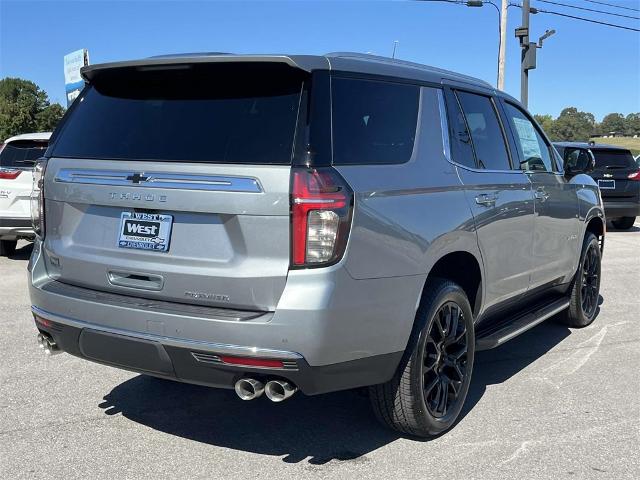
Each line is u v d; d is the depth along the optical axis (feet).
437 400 12.37
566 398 14.61
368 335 10.39
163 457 11.66
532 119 17.60
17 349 17.69
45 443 12.13
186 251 10.37
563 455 11.81
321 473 11.10
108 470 11.16
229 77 10.86
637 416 13.62
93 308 10.78
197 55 10.95
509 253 14.67
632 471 11.24
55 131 12.46
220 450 11.96
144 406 13.94
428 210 11.62
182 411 13.71
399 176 11.24
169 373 10.37
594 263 20.81
